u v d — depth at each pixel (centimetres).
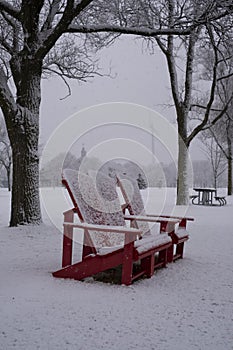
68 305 412
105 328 353
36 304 414
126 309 405
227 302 441
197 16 991
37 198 967
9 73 1296
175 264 630
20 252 699
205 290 487
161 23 1030
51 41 923
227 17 1023
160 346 318
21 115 945
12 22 1066
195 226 1130
